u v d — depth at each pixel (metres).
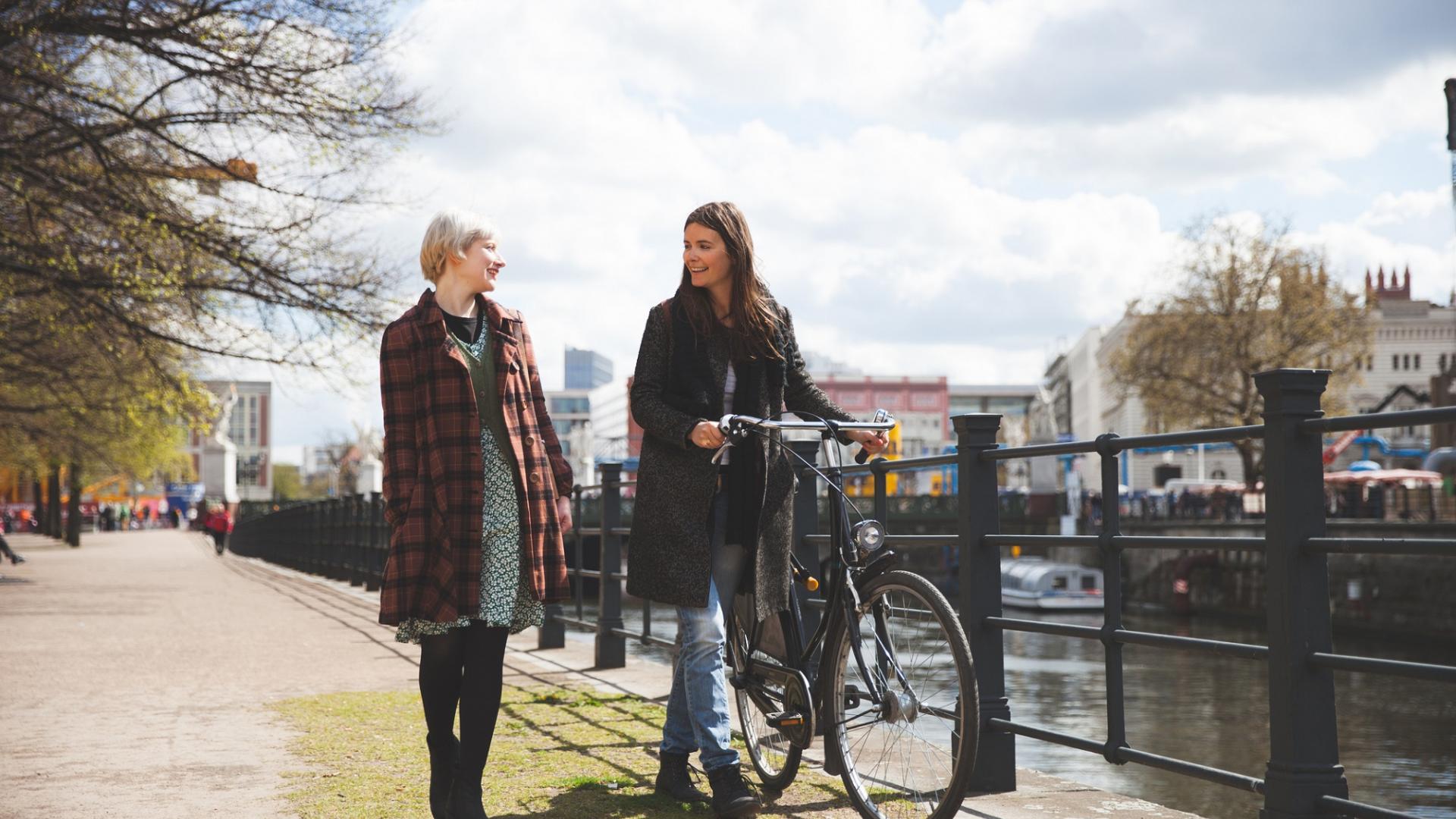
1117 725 3.69
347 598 15.97
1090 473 76.75
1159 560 39.28
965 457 4.33
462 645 3.70
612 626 8.09
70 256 14.69
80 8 14.26
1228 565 35.47
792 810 3.96
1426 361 71.44
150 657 8.95
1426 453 48.53
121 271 15.19
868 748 3.62
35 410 25.20
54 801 4.21
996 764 4.28
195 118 15.35
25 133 15.02
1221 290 40.28
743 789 3.80
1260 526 33.59
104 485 74.69
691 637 3.83
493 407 3.64
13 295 15.88
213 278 16.02
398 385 3.57
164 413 19.11
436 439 3.54
